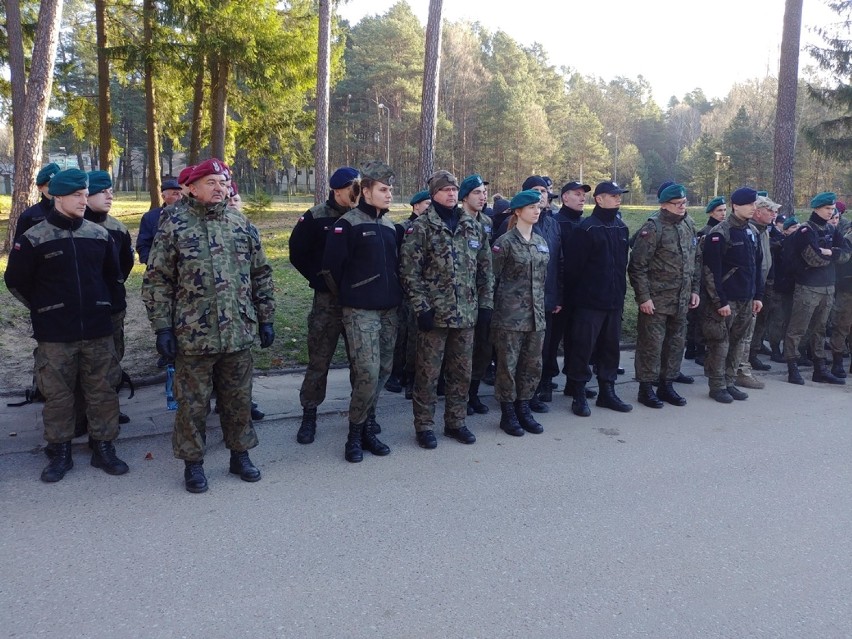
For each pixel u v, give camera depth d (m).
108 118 18.98
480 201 5.24
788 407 6.18
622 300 5.86
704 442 5.15
